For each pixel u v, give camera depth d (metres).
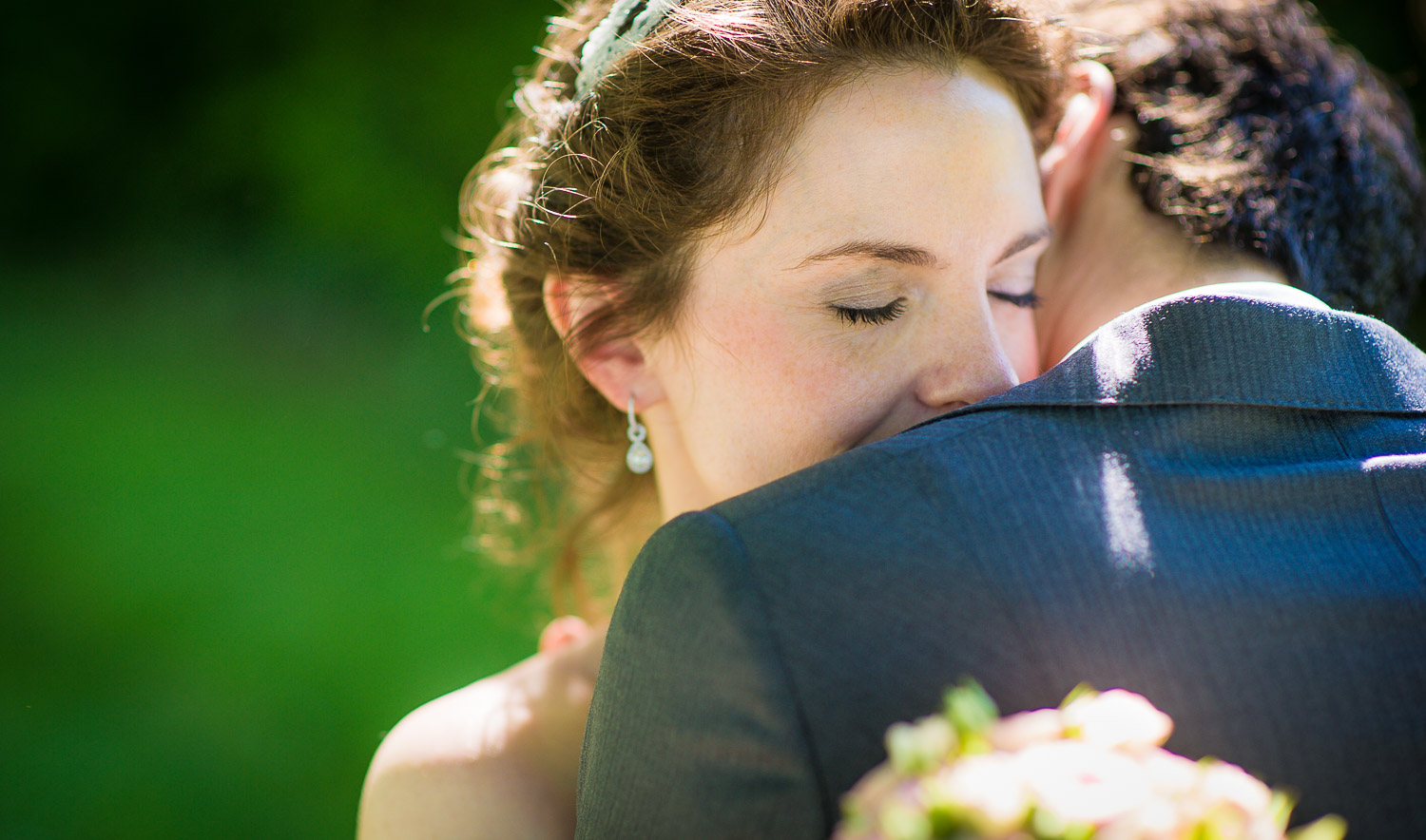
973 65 1.31
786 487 0.99
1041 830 0.65
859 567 0.92
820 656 0.90
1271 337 1.03
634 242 1.39
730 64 1.27
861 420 1.33
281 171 7.27
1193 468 0.97
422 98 7.22
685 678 0.94
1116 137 1.61
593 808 1.03
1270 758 0.86
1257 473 0.96
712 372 1.38
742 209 1.29
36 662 4.44
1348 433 1.02
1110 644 0.88
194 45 7.38
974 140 1.25
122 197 7.39
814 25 1.25
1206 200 1.51
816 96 1.25
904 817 0.65
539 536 2.33
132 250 7.31
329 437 5.86
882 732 0.88
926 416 1.32
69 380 6.29
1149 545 0.92
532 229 1.59
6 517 5.21
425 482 5.54
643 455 1.61
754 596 0.92
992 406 1.04
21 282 7.13
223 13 7.32
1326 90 1.69
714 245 1.33
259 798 3.85
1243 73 1.66
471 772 1.53
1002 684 0.88
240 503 5.40
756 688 0.90
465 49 7.20
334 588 4.77
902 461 0.99
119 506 5.31
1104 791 0.66
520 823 1.50
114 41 7.36
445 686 4.26
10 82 7.32
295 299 6.93
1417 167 1.97
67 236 7.34
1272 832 0.70
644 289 1.42
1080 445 0.99
